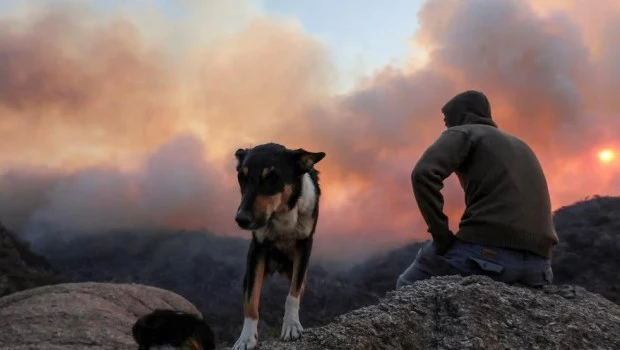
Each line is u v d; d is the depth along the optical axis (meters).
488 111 5.84
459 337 4.36
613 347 4.45
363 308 4.82
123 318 11.53
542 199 5.20
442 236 5.21
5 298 12.75
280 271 5.05
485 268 5.05
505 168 5.15
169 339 4.60
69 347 9.77
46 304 11.63
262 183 4.46
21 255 69.31
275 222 4.68
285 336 4.52
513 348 4.31
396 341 4.39
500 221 5.04
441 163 5.13
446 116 5.99
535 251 5.07
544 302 4.84
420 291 4.92
